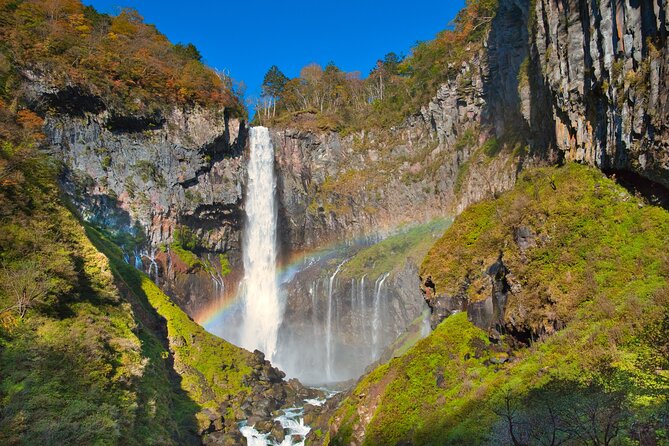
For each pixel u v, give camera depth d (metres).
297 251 81.12
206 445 38.06
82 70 62.56
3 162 36.47
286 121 88.81
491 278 31.38
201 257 72.69
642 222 25.53
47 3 67.25
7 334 27.00
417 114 77.88
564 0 33.88
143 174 66.25
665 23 23.48
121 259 55.59
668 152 23.61
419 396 28.33
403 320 58.97
